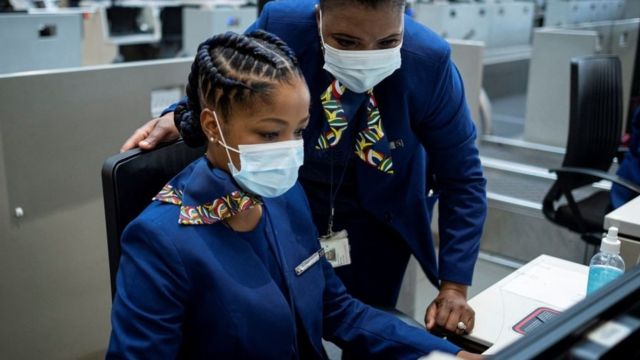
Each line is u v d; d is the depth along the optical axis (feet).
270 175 3.34
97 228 6.99
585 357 1.72
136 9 15.89
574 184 8.07
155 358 3.15
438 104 4.45
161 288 3.16
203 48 3.34
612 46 12.89
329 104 4.32
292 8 4.43
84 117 6.57
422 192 5.01
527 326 4.11
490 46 16.44
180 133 3.62
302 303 3.75
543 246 10.19
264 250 3.62
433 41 4.38
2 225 6.16
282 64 3.22
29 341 6.62
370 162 4.53
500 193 10.84
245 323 3.34
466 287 4.63
